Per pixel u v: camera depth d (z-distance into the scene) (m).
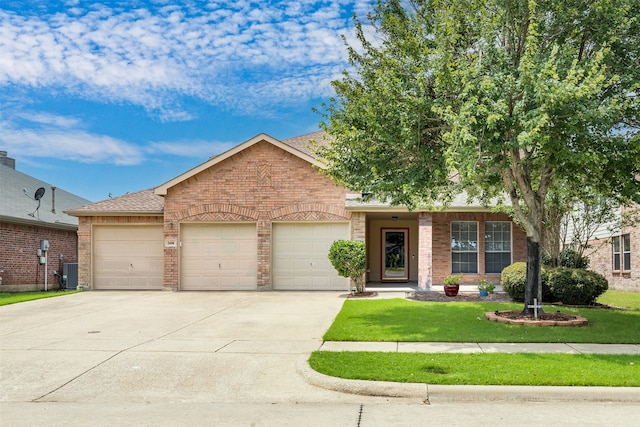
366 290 19.16
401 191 11.67
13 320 13.09
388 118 10.97
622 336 10.13
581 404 6.51
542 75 9.04
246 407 6.50
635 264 21.12
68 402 6.79
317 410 6.35
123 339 10.53
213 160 19.92
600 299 17.27
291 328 11.68
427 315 13.04
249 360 8.73
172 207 20.09
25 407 6.57
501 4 11.04
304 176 19.72
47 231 24.86
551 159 10.32
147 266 20.67
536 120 8.89
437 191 13.84
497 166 10.88
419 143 11.09
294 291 19.50
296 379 7.66
